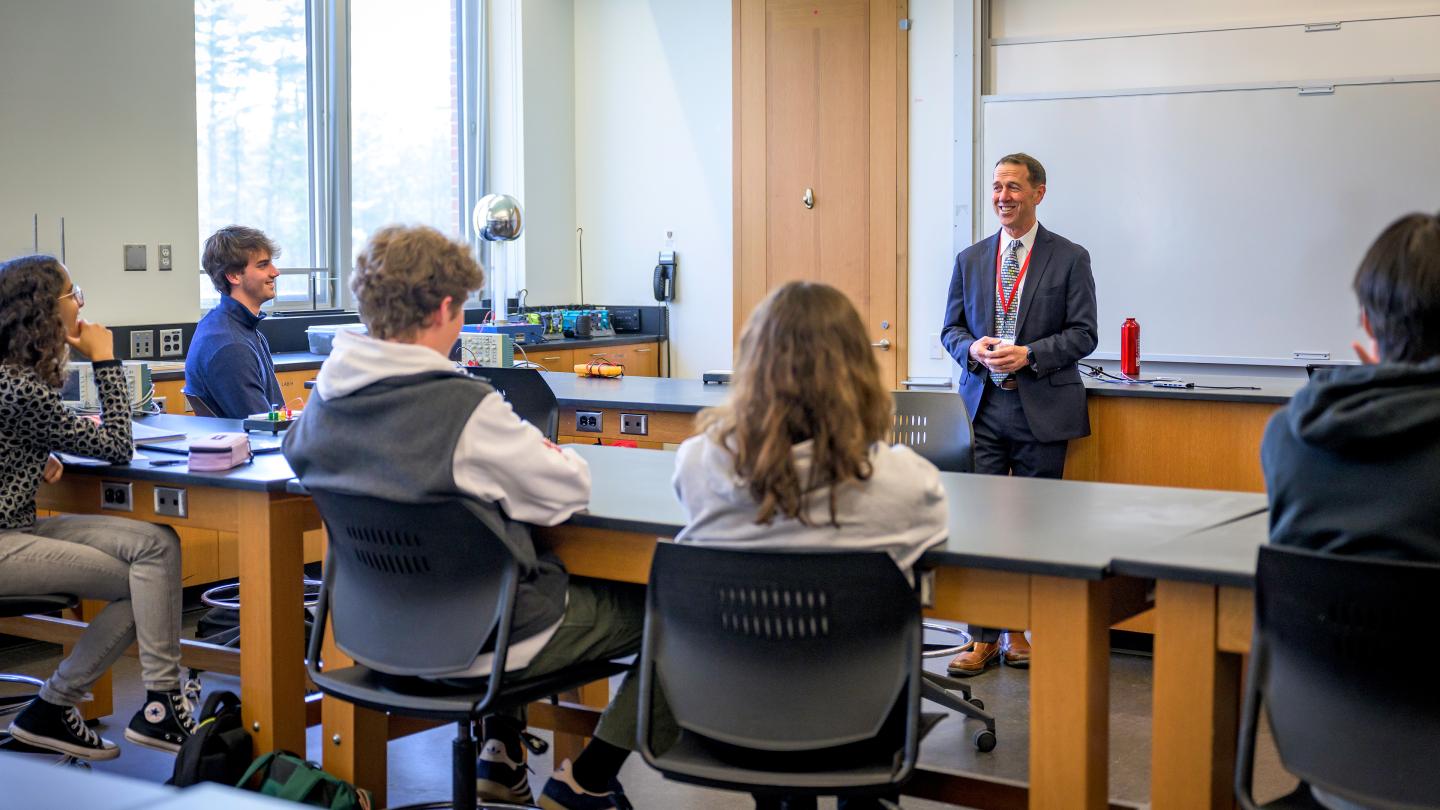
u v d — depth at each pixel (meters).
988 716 3.30
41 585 2.78
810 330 1.83
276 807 0.85
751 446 1.85
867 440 1.86
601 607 2.34
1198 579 1.85
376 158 6.77
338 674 2.34
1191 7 5.96
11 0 4.74
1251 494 2.55
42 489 3.10
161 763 3.25
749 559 1.84
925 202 6.54
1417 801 1.59
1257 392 4.13
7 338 2.77
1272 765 3.21
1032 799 2.02
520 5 7.19
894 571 1.83
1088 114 6.07
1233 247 5.86
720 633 1.91
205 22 5.84
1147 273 6.02
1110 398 4.29
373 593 2.27
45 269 2.80
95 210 5.07
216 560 4.81
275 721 2.79
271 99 6.19
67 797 0.86
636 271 7.52
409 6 6.91
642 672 1.97
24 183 4.81
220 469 2.83
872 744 1.91
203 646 3.15
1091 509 2.37
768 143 6.92
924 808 2.94
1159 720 1.96
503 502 2.20
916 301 6.61
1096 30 6.12
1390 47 5.63
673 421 4.41
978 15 6.27
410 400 2.18
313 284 6.48
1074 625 1.97
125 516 3.00
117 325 5.16
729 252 7.21
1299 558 1.63
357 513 2.23
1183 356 5.99
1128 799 2.98
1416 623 1.56
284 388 5.46
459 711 2.14
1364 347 1.77
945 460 3.28
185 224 5.43
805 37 6.77
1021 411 4.14
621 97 7.48
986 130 6.30
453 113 7.22
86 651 2.90
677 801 3.04
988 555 1.96
